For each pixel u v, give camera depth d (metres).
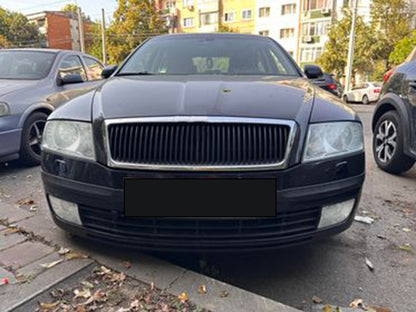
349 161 1.99
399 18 26.89
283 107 1.94
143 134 1.81
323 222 1.95
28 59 4.90
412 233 2.72
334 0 31.67
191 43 3.29
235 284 2.07
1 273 1.93
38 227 2.49
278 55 3.23
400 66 4.13
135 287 1.86
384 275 2.17
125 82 2.48
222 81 2.41
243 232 1.86
